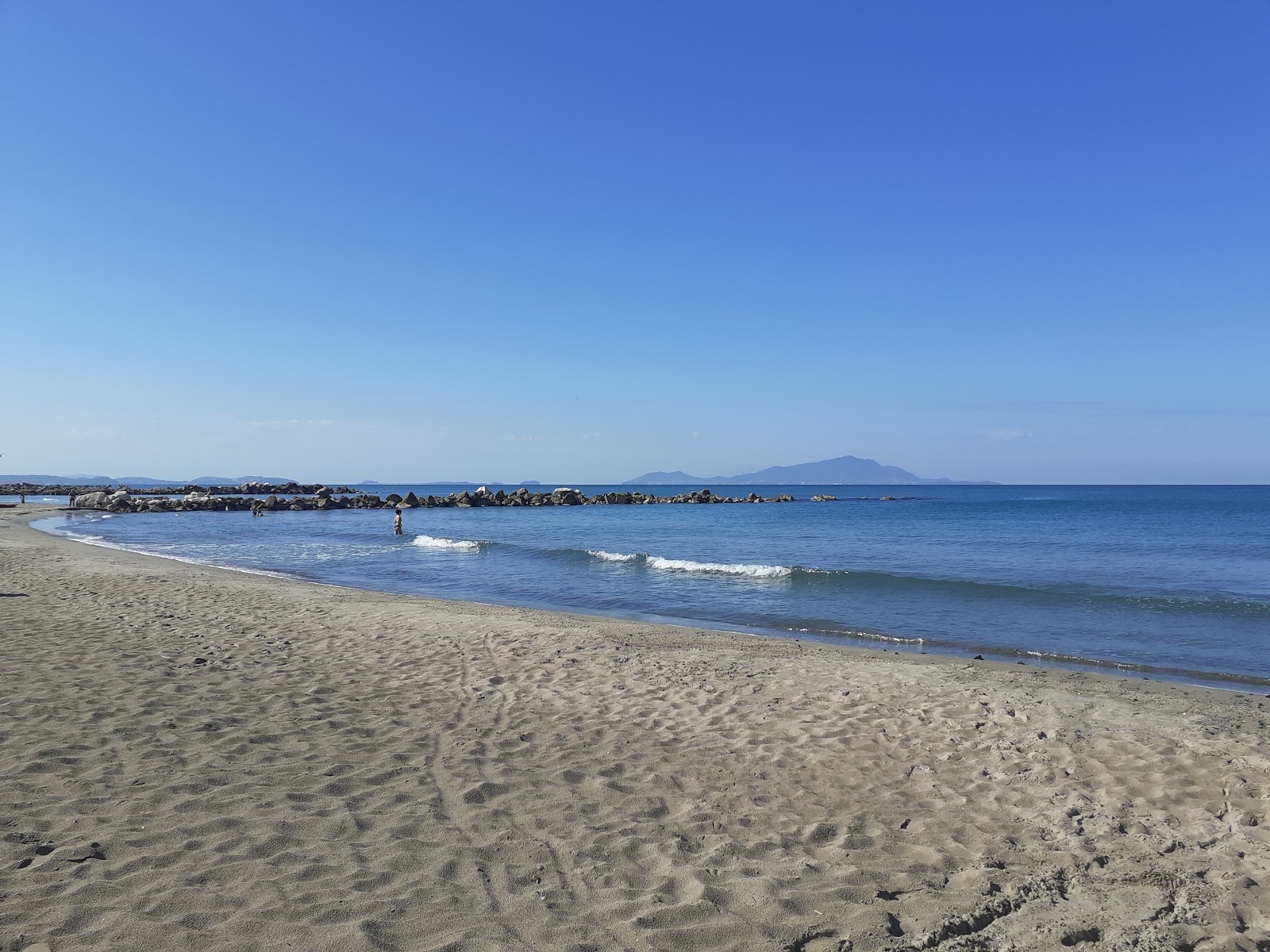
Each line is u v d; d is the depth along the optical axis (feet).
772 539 122.01
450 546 106.52
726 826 16.20
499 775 18.75
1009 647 40.83
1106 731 23.03
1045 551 96.63
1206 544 103.81
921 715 24.80
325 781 17.75
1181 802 17.69
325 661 31.48
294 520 177.47
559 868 14.02
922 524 164.14
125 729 20.62
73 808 15.49
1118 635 43.93
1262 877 13.96
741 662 33.01
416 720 23.27
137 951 10.75
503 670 30.66
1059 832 16.08
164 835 14.51
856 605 54.60
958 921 12.42
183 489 328.29
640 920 12.20
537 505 273.75
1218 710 25.91
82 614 39.78
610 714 24.61
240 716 22.65
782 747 21.49
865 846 15.34
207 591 51.88
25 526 127.54
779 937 11.86
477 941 11.43
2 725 20.45
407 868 13.70
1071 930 12.23
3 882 12.46
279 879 13.03
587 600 58.34
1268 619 48.47
